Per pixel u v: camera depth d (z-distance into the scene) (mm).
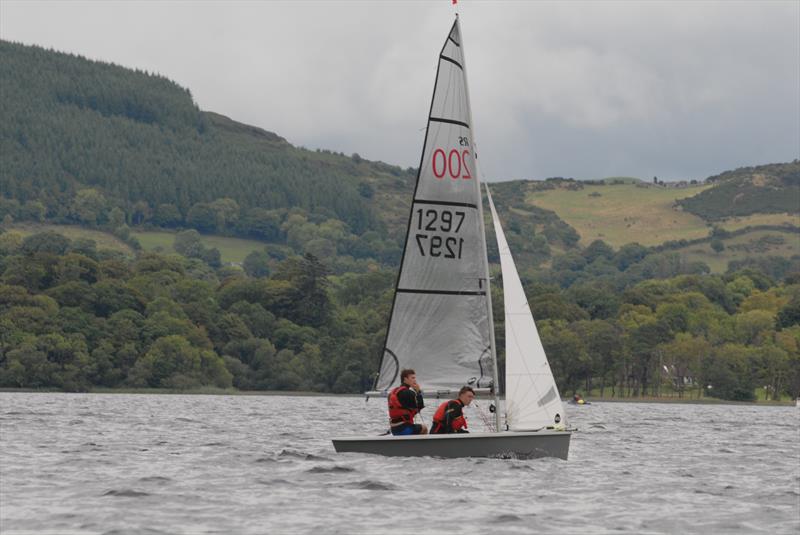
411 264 74812
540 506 66500
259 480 76688
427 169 74812
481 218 75938
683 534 59250
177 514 62094
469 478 75562
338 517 61438
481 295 75875
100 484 74562
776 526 62219
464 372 75875
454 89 75438
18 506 64062
